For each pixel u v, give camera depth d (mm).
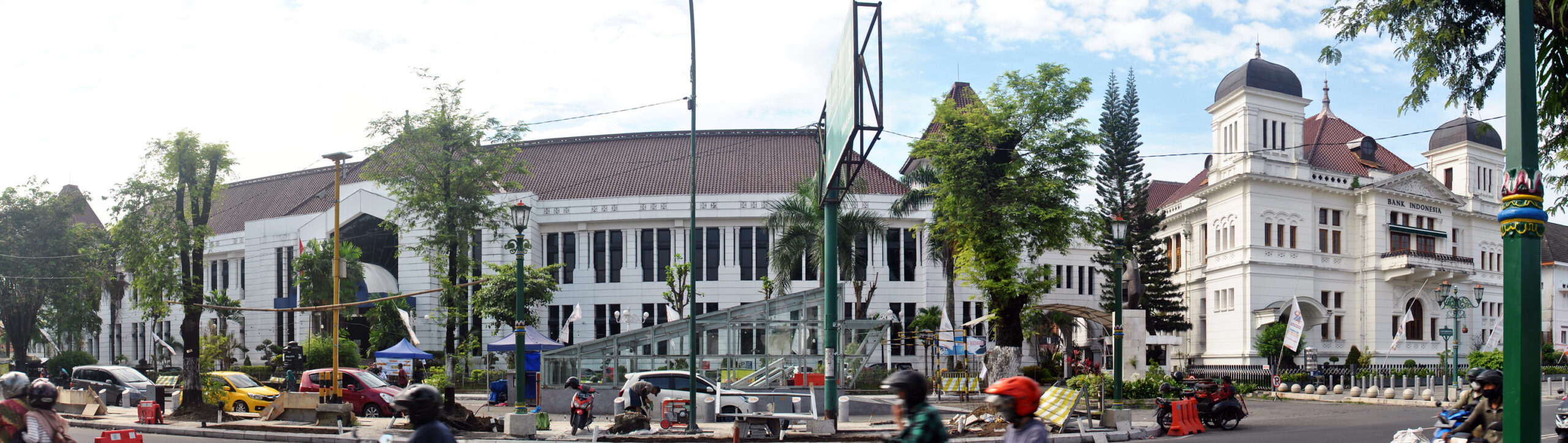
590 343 32844
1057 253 65500
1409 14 18625
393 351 38375
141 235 33719
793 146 67000
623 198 62844
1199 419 23922
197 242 32906
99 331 62625
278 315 68375
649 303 62062
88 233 58594
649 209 62406
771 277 60688
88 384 35594
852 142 18469
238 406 30328
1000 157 35781
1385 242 62656
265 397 30062
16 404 9508
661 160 67812
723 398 26516
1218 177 63312
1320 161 64500
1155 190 81188
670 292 59375
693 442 21016
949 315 47062
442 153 46938
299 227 67938
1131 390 33000
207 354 62062
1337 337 62344
